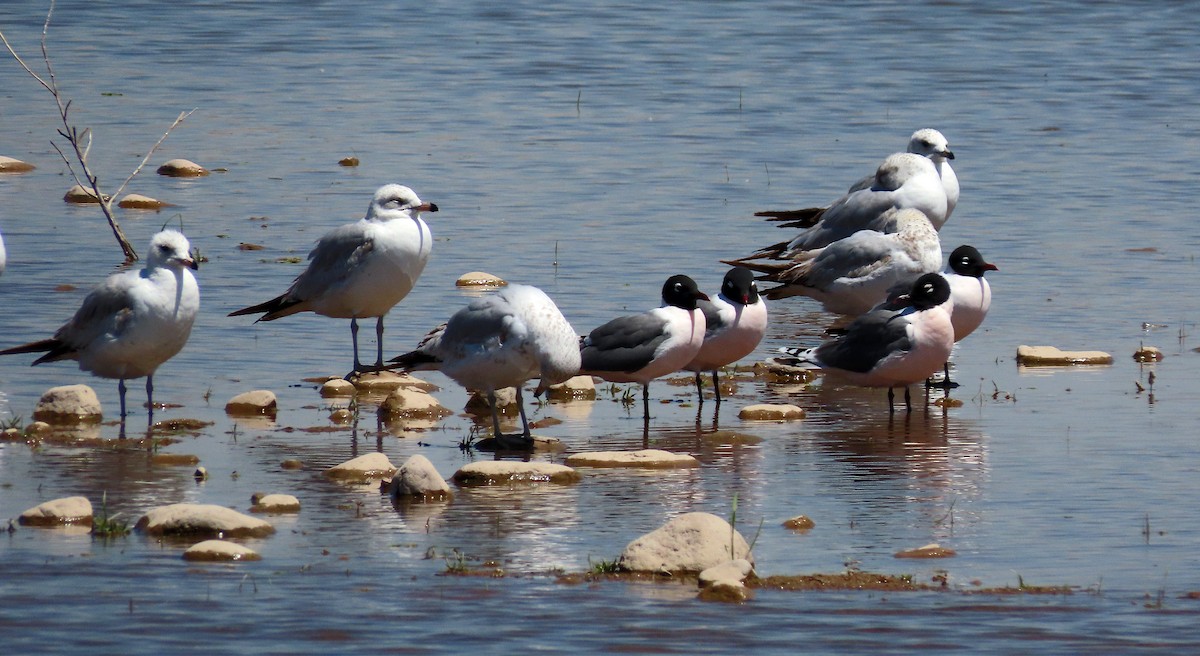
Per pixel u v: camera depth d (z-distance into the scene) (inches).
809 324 863.1
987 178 1179.3
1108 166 1213.7
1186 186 1150.3
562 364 617.6
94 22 1812.3
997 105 1443.2
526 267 932.6
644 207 1090.1
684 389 739.4
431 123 1360.7
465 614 454.3
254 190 1131.3
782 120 1380.4
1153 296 883.4
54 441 622.8
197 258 939.3
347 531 526.0
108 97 1450.5
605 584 482.0
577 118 1384.1
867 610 462.6
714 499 566.6
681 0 1955.0
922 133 966.4
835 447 637.3
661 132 1333.7
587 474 597.0
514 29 1795.0
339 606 458.9
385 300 739.4
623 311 833.5
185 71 1569.9
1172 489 578.2
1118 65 1611.7
